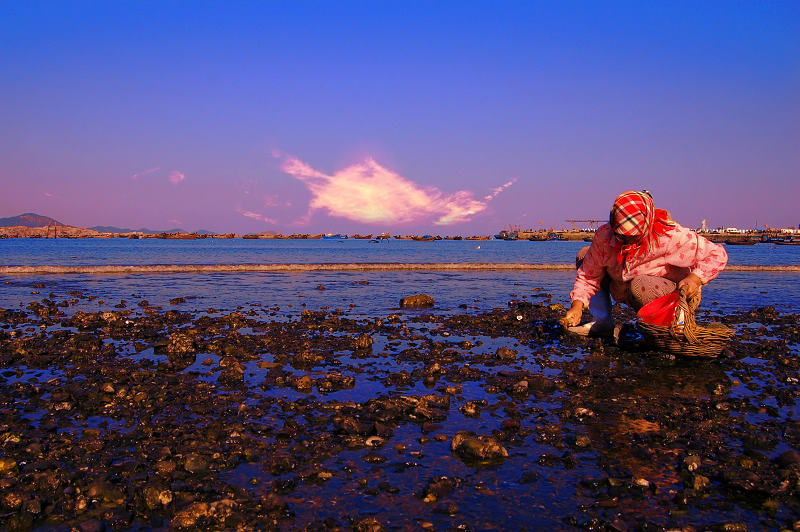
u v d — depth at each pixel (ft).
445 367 20.30
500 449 11.95
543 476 10.97
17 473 11.24
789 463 11.36
